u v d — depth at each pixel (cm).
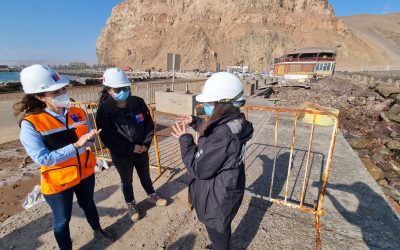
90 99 1425
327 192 371
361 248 262
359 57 8625
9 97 1549
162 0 10444
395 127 1041
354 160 494
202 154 170
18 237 271
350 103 1527
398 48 10181
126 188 295
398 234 283
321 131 711
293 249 261
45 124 190
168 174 421
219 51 8825
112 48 11225
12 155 532
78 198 242
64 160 196
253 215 316
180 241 269
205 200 186
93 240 268
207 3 9462
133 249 257
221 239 204
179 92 1030
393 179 631
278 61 4481
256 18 8900
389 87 1602
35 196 348
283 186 390
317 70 3856
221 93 168
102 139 269
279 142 604
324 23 9050
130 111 272
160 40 10056
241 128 172
